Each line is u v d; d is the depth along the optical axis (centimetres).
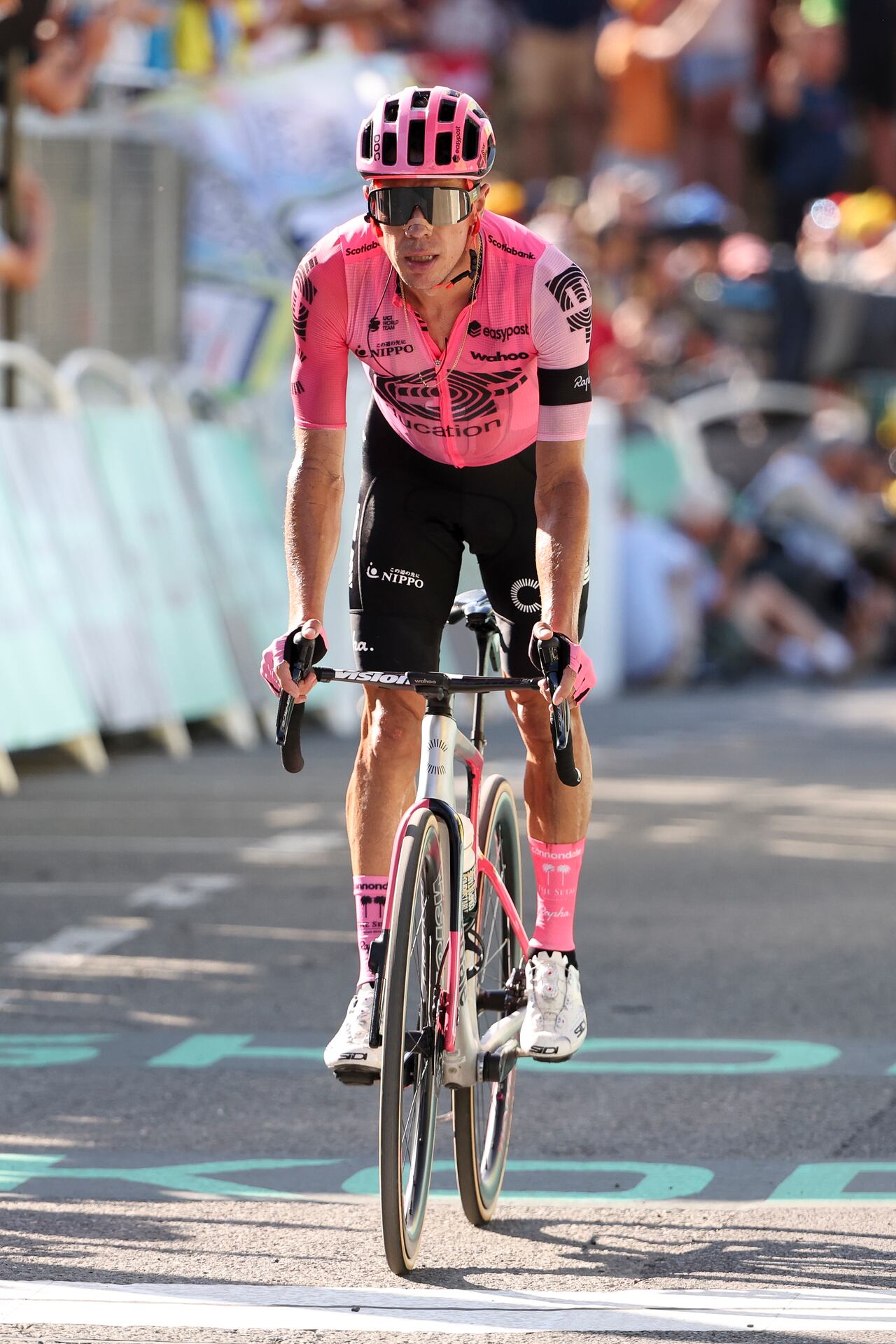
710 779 3256
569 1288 1224
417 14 5559
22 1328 1150
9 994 1953
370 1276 1245
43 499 3319
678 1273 1250
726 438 4834
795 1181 1429
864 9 5672
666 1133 1543
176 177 4050
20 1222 1338
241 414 3934
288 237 4153
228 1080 1683
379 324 1308
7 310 3503
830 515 4794
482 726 1409
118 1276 1239
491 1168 1367
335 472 1334
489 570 1391
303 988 1978
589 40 5691
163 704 3519
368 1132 1549
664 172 5606
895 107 5759
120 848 2662
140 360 3984
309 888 2425
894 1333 1147
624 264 4969
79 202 3828
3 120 3519
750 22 5591
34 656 3238
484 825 1404
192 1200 1389
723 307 4944
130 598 3488
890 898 2384
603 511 4334
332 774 3306
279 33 4466
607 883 2475
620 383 4712
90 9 3816
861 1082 1670
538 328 1296
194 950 2127
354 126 4194
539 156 5694
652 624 4478
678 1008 1905
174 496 3638
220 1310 1184
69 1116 1581
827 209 5616
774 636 4744
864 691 4544
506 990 1390
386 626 1348
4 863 2572
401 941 1208
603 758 3478
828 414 5025
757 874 2525
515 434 1341
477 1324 1162
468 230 1257
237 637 3731
